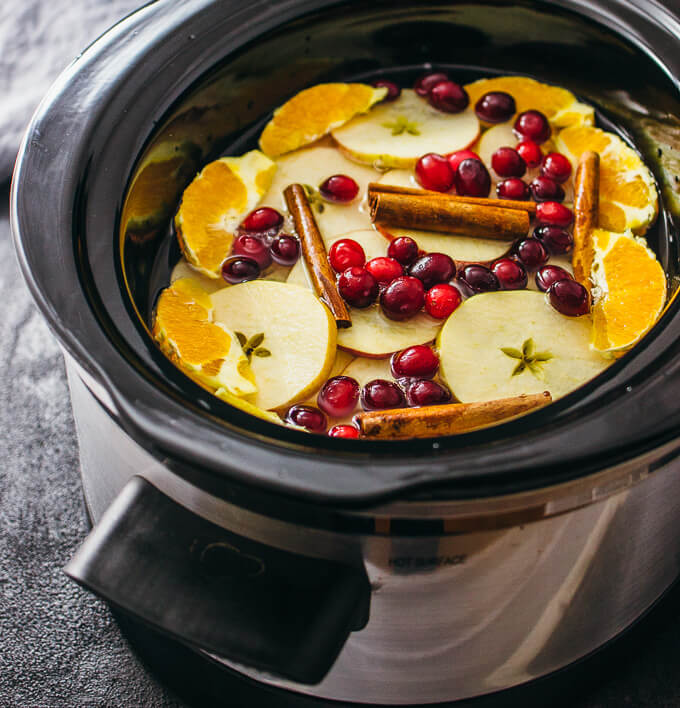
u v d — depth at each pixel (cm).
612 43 77
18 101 106
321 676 59
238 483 59
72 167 67
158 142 71
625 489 62
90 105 70
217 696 72
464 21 81
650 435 59
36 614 78
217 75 75
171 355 68
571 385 68
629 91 78
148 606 60
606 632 70
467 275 71
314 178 78
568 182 77
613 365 61
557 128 80
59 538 81
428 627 65
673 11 76
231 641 60
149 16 75
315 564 62
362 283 70
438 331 71
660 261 74
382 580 63
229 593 61
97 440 67
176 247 74
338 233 75
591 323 71
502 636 67
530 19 80
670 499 66
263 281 72
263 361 69
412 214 73
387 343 70
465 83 83
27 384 89
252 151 78
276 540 62
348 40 80
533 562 63
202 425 60
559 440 59
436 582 63
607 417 59
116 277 64
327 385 68
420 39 82
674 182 76
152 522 62
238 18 75
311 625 60
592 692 73
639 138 78
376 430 66
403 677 68
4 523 82
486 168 76
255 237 74
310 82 81
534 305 71
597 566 66
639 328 69
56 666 76
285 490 58
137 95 71
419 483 58
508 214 74
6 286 95
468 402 68
